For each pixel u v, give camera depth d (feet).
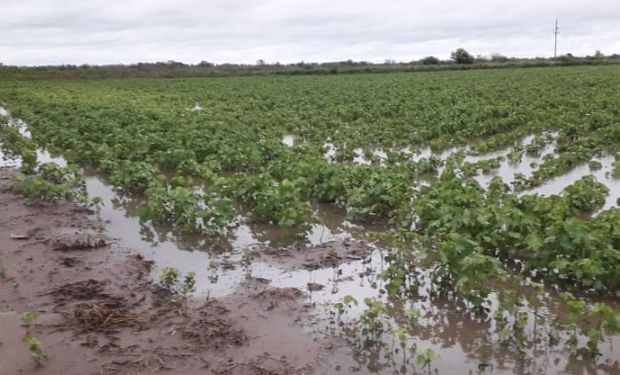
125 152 53.21
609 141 57.36
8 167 53.78
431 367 20.17
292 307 24.57
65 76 227.61
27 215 37.47
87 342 21.86
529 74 169.48
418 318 23.66
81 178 44.24
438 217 31.40
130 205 40.88
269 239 33.35
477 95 109.09
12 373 19.99
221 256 30.89
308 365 20.34
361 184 38.70
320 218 36.86
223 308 24.44
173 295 25.84
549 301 24.86
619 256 24.58
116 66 282.15
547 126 67.97
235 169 50.08
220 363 20.54
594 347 20.52
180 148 51.98
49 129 66.39
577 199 36.78
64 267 28.96
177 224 35.35
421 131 64.80
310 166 41.75
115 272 28.40
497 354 21.01
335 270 28.50
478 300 23.67
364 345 21.48
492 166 49.67
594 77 141.18
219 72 249.75
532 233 26.96
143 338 22.21
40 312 24.30
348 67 264.93
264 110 98.53
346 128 70.28
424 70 236.43
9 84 176.86
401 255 29.09
